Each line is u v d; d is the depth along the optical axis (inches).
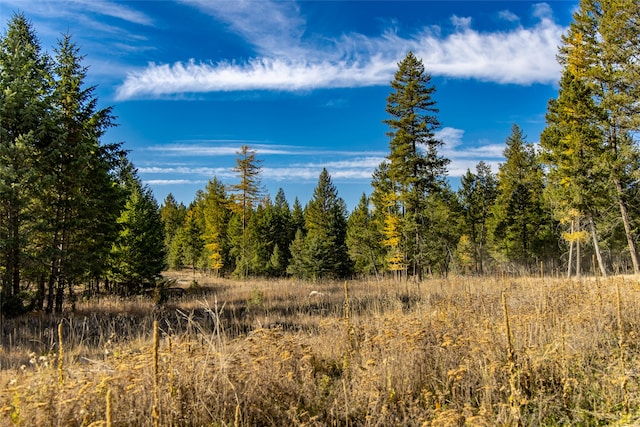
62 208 550.6
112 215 629.0
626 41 754.2
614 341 207.9
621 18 741.9
